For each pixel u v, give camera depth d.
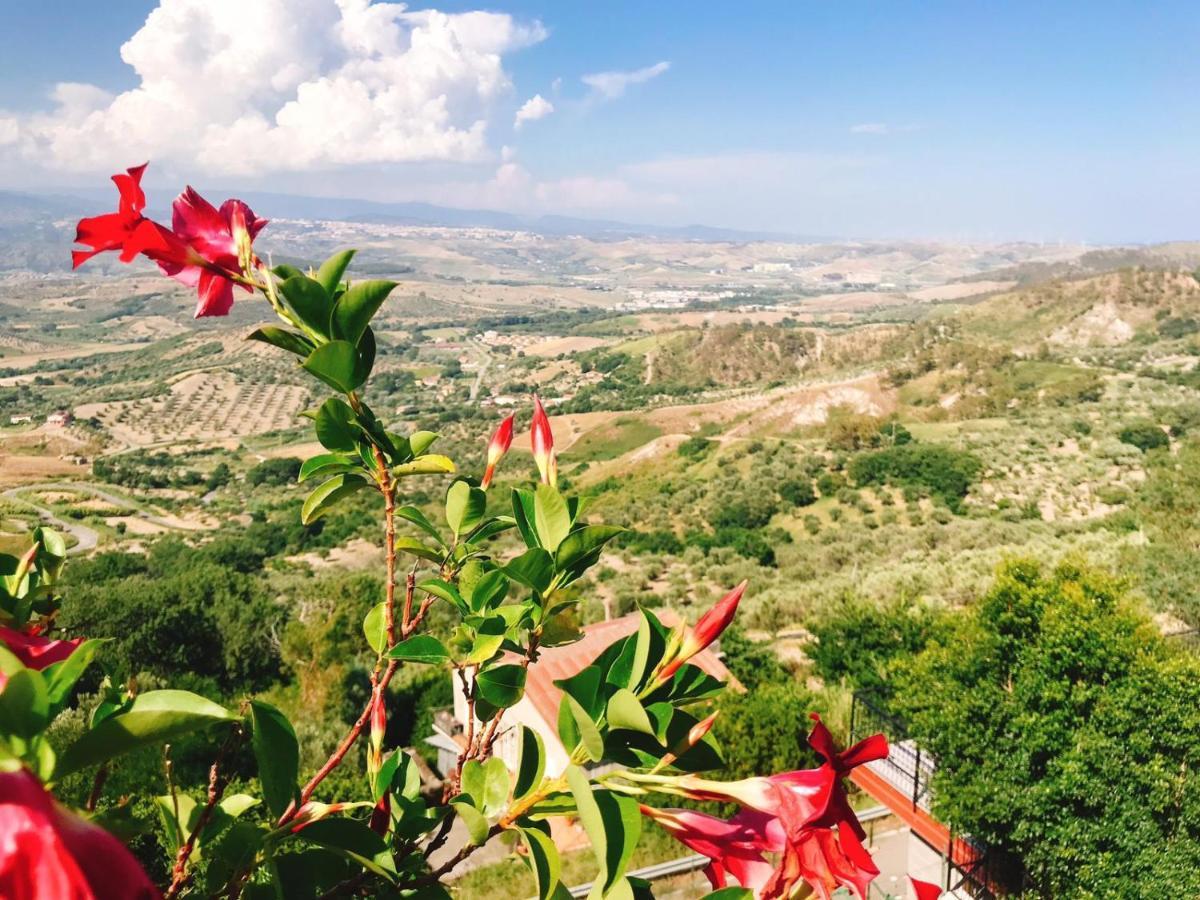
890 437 66.56
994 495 50.03
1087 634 9.65
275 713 1.28
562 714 1.45
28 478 100.44
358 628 19.80
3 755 0.87
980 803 9.47
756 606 28.20
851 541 44.41
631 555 47.12
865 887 1.05
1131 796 8.93
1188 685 9.13
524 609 1.68
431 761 17.84
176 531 74.12
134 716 0.94
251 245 1.55
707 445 76.19
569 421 112.00
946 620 12.62
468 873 12.66
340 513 68.94
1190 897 8.56
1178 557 26.52
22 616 1.61
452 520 1.93
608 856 1.21
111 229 1.47
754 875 1.23
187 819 1.43
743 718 14.09
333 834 1.31
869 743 1.09
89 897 0.68
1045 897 9.97
